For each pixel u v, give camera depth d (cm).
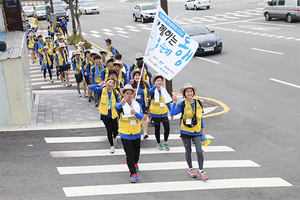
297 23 2811
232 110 1095
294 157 746
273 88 1292
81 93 1403
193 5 4372
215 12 4028
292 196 582
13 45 1002
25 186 613
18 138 855
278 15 2958
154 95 780
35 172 672
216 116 1048
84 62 1230
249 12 3828
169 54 659
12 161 721
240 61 1767
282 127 930
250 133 900
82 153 775
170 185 624
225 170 689
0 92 913
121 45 2483
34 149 789
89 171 682
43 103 1232
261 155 762
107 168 698
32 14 4675
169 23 650
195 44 652
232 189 608
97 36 2956
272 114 1036
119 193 591
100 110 763
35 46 2038
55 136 880
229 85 1378
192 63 1820
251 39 2323
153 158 757
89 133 912
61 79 1562
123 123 635
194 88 630
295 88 1274
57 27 2853
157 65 656
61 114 1088
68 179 644
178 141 866
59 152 777
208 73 1595
